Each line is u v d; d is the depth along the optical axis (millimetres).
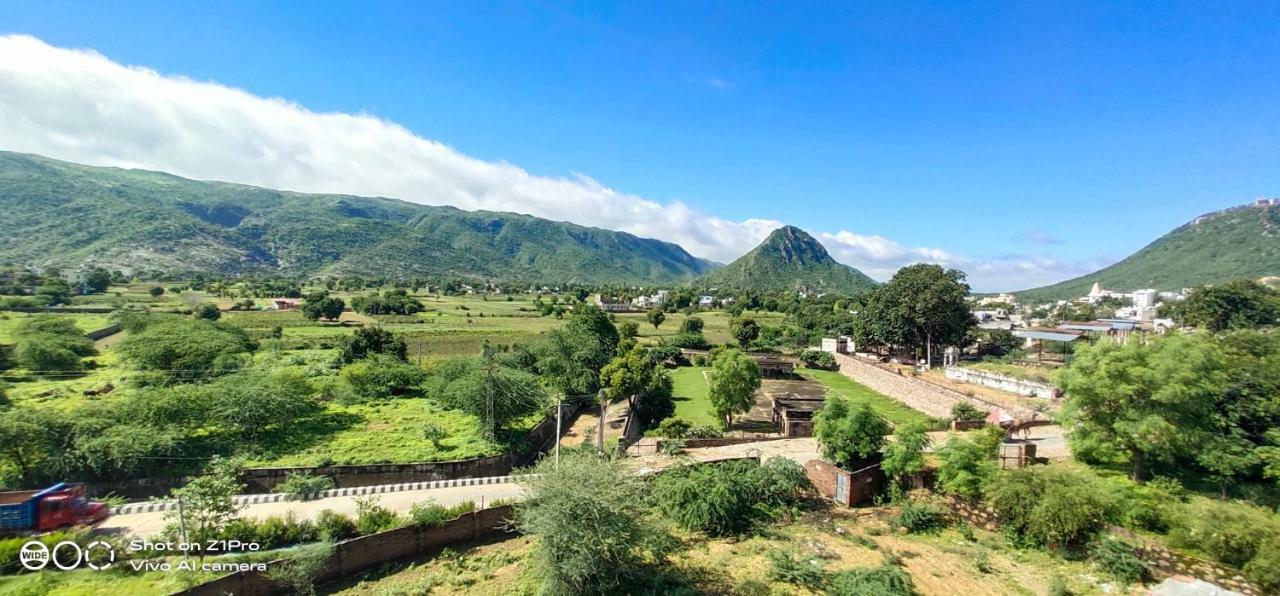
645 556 19406
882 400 50312
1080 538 18547
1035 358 60312
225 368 51000
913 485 24172
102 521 22391
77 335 64562
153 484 30547
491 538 22078
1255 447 21859
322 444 36406
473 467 34031
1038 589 16578
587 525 16422
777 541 20688
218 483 20422
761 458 30391
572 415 51531
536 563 17578
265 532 20172
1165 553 16625
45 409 33344
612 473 17672
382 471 32562
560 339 60562
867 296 93938
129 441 29953
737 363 40344
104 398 40906
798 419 38531
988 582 17031
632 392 46125
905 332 63844
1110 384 22656
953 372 51406
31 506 20688
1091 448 23609
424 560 20250
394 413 45469
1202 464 21844
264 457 33594
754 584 17188
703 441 33781
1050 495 18844
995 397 40625
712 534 21531
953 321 60438
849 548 19844
